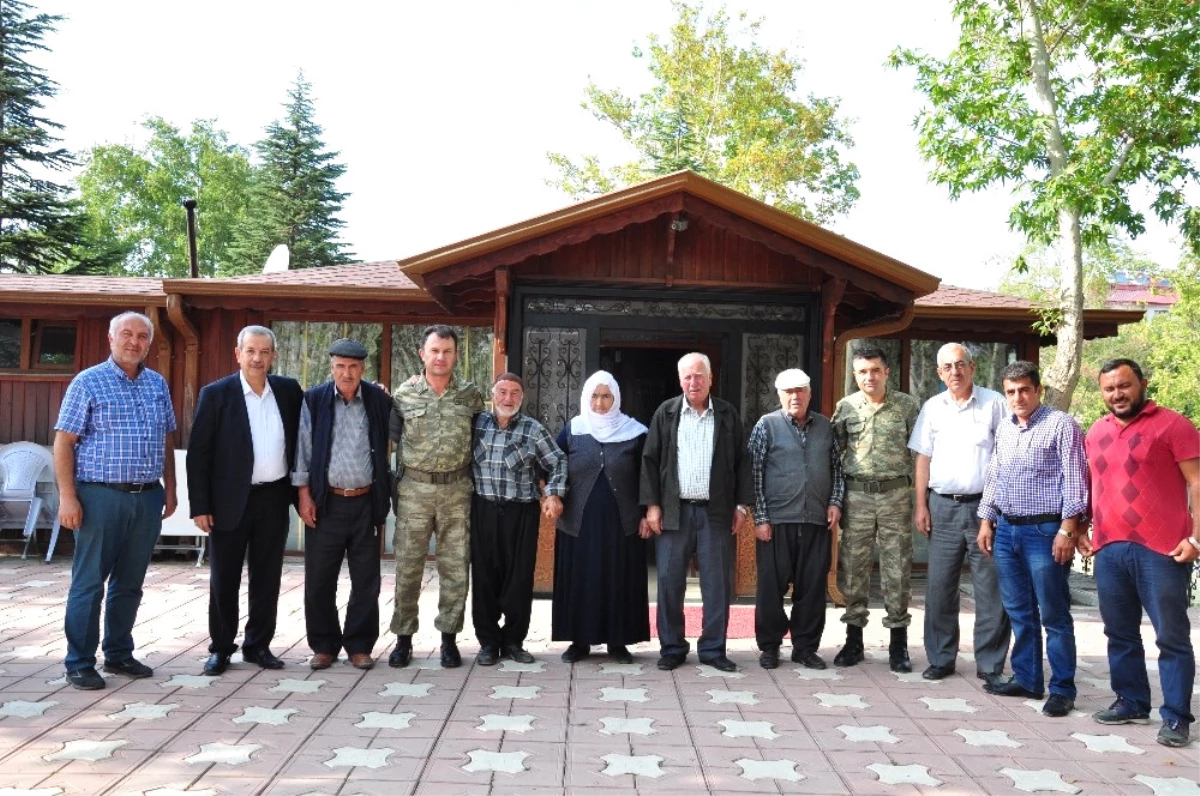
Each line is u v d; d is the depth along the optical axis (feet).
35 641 19.74
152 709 14.99
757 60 86.74
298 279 33.04
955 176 32.27
